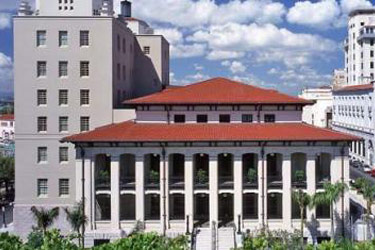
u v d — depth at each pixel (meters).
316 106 147.25
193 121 53.66
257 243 26.78
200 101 52.84
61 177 58.75
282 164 49.78
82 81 59.72
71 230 54.66
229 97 54.00
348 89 117.00
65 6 67.31
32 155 59.03
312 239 48.44
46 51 59.19
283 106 53.56
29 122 59.00
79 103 59.75
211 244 45.41
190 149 48.75
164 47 81.06
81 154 48.75
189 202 48.75
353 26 159.12
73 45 59.53
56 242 22.67
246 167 53.16
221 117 53.69
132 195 52.41
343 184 46.41
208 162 52.66
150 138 48.31
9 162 87.00
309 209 47.25
